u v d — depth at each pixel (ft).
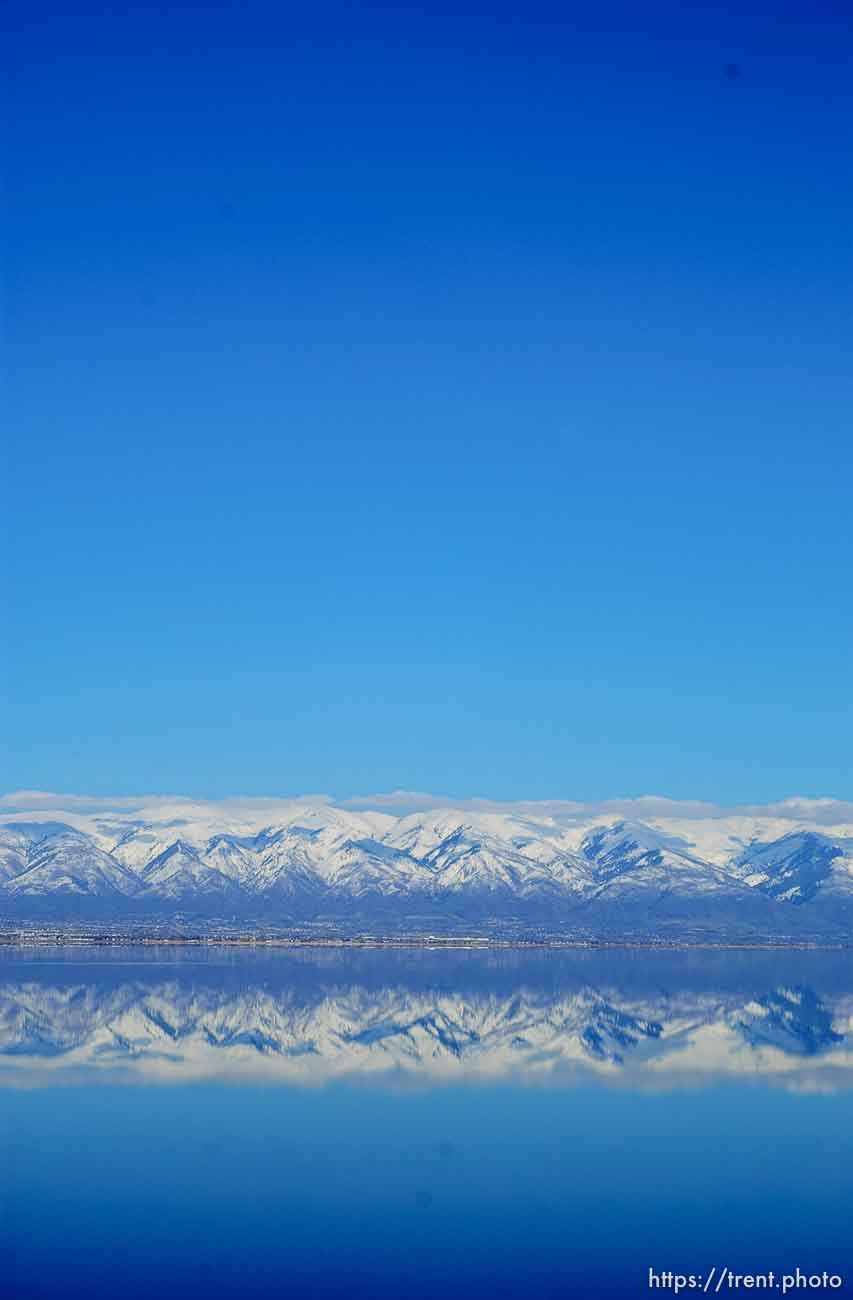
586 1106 211.00
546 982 545.44
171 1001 407.23
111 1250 135.85
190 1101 213.66
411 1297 123.34
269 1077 240.12
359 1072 248.11
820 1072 250.16
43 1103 211.41
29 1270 129.59
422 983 526.57
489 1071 250.16
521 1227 144.05
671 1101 216.13
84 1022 335.26
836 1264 133.49
